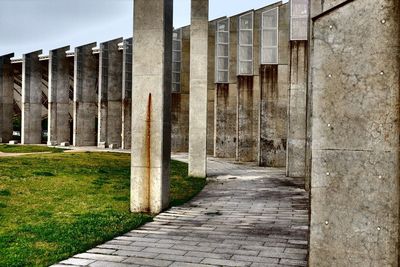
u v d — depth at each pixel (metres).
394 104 4.46
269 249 7.39
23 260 6.45
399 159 4.45
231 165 26.59
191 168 19.06
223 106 33.28
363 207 4.57
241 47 30.31
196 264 6.53
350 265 4.63
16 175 15.46
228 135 33.28
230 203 12.20
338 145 4.66
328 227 4.72
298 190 15.05
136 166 10.80
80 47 44.16
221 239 8.09
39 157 24.41
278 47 25.58
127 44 40.62
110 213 10.12
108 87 42.72
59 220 9.19
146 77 10.76
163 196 10.92
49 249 7.07
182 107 38.47
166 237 8.23
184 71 38.44
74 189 13.42
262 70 25.69
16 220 9.09
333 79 4.68
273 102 25.59
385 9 4.48
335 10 4.65
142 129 10.79
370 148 4.54
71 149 37.31
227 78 33.25
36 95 47.09
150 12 10.66
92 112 45.06
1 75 48.50
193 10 18.83
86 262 6.59
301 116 19.73
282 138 25.50
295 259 6.80
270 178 19.06
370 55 4.53
